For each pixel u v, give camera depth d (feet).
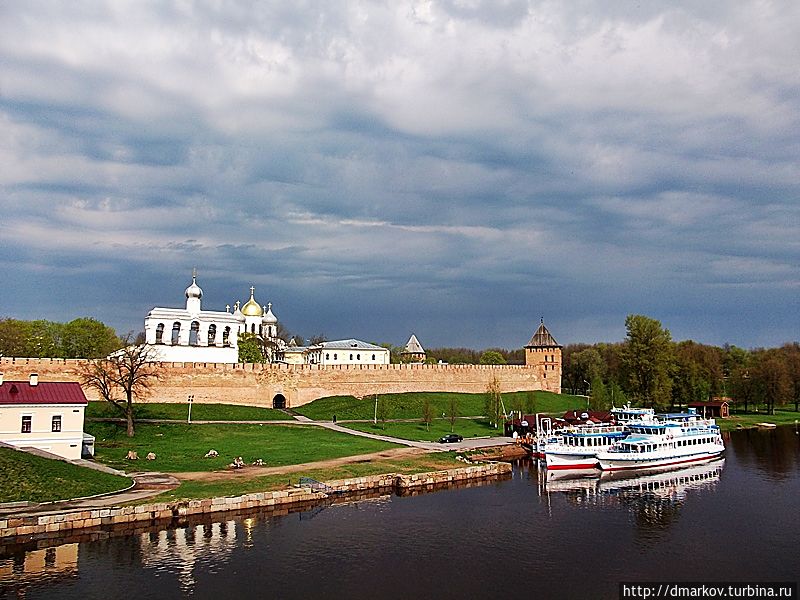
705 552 180.96
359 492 242.37
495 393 431.84
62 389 247.29
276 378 453.58
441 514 215.72
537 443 323.16
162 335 467.11
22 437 232.73
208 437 327.47
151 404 403.95
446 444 336.70
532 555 177.17
